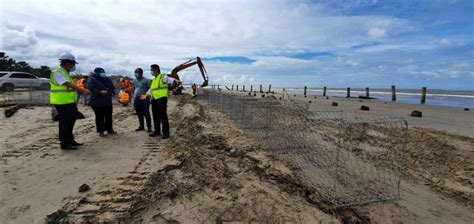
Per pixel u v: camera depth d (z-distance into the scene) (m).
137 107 8.41
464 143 7.55
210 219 3.53
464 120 13.02
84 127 8.98
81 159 5.54
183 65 13.45
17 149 6.20
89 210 3.57
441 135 8.59
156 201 3.84
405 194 4.47
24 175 4.65
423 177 5.21
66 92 6.00
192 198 4.00
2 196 3.90
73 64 6.13
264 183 4.70
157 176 4.61
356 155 5.46
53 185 4.27
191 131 8.84
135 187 4.21
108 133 7.96
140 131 8.55
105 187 4.21
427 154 6.50
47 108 13.84
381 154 5.53
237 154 6.33
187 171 4.99
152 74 7.61
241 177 4.91
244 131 8.93
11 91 19.64
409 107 19.86
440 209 4.11
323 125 5.59
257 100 9.55
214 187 4.39
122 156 5.78
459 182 5.06
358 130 6.19
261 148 6.79
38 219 3.38
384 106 20.52
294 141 5.67
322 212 3.85
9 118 10.73
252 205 3.92
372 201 4.11
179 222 3.44
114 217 3.43
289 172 5.09
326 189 4.32
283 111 6.43
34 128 8.74
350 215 3.84
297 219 3.64
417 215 3.92
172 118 12.05
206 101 22.73
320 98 32.47
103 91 7.48
